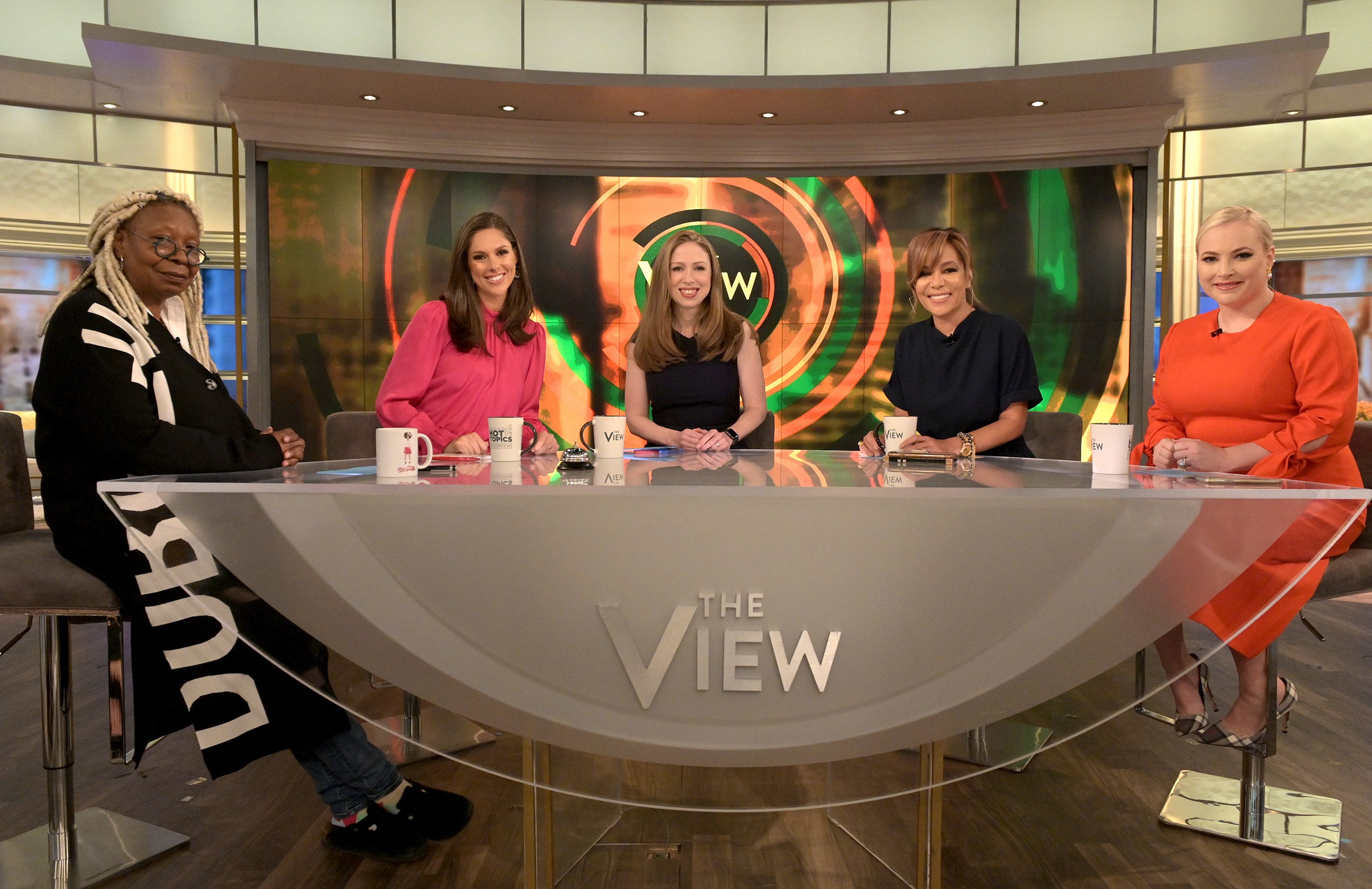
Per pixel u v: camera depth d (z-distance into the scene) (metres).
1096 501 1.22
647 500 1.22
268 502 1.23
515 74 4.76
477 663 1.27
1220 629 1.35
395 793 1.82
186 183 6.09
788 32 5.46
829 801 1.48
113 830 1.87
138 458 1.51
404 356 2.43
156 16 5.02
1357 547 1.97
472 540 1.24
